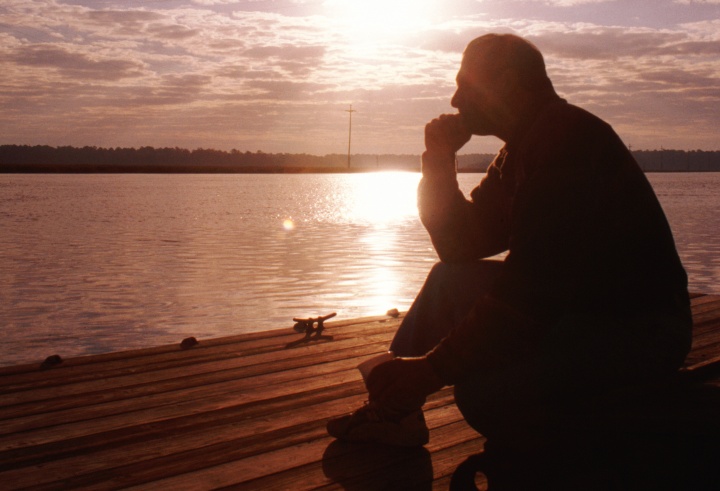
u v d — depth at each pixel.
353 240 26.89
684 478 2.08
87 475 2.72
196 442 3.07
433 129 2.63
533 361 2.24
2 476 2.71
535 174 2.10
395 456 2.89
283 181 186.00
